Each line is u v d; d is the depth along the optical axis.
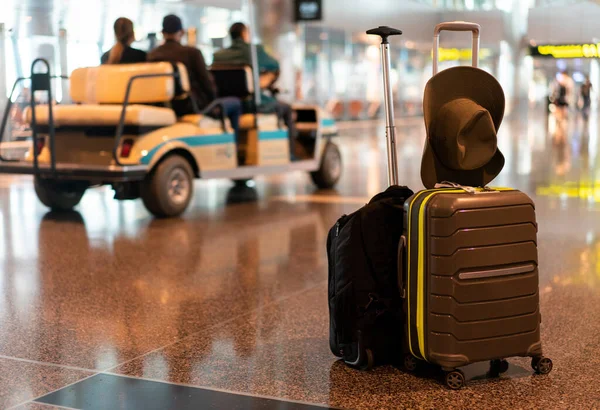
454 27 3.30
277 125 8.84
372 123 32.41
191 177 7.64
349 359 3.23
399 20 33.16
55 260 5.50
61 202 7.95
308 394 2.92
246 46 8.63
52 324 3.92
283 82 20.16
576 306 4.18
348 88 32.81
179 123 7.55
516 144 17.47
